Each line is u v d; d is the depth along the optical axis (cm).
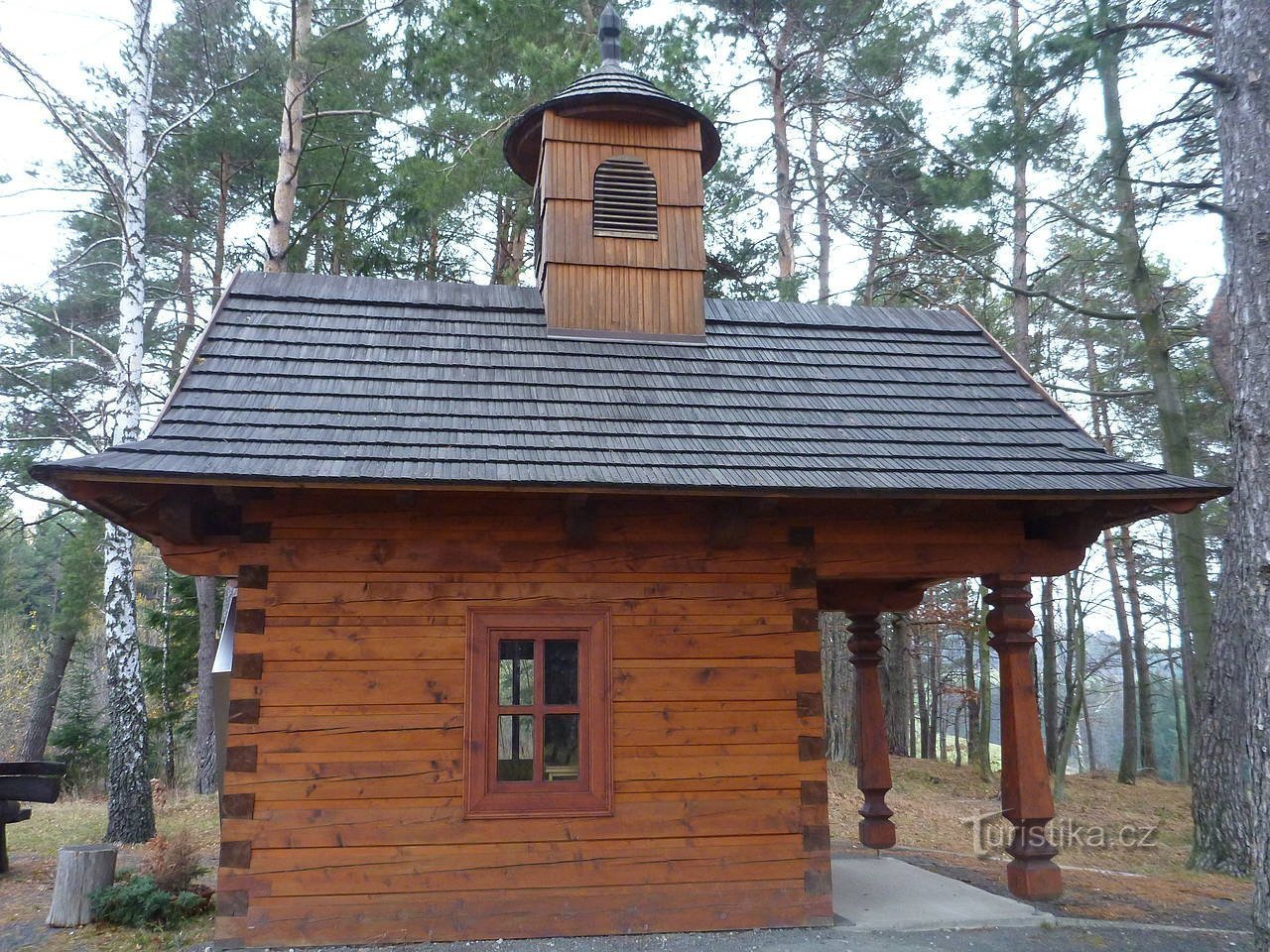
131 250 1060
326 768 550
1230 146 562
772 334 788
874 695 923
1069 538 663
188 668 1967
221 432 561
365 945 534
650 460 591
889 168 1694
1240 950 582
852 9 1491
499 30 1218
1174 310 1572
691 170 805
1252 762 488
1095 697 4350
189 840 748
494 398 645
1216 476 1800
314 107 1287
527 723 584
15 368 1327
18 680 2478
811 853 597
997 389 755
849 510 648
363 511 583
